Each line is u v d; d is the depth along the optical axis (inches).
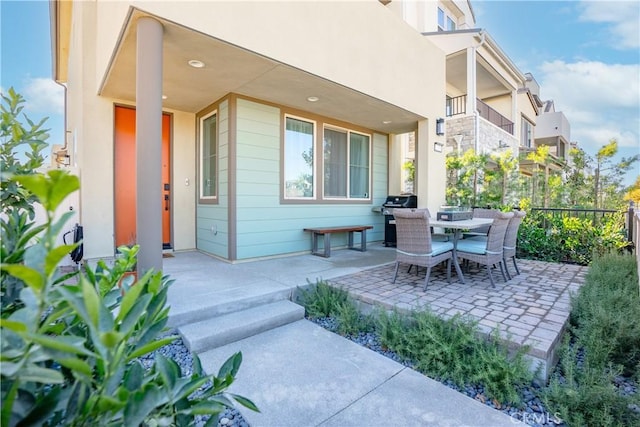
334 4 164.4
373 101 196.9
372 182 276.4
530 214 229.3
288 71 151.1
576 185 392.2
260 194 195.9
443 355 87.4
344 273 164.6
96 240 179.9
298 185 219.5
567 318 105.3
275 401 74.5
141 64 107.0
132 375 30.5
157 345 31.9
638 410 67.9
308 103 200.8
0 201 49.6
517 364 77.0
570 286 145.9
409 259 143.1
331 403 74.1
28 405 26.0
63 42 299.4
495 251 145.2
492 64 385.1
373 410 71.9
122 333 26.4
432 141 240.8
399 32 207.5
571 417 67.9
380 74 193.3
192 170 220.2
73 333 32.8
